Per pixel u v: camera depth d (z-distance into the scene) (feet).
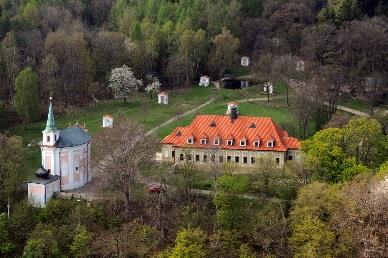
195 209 548.72
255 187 557.33
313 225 472.44
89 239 514.68
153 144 627.46
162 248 510.17
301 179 552.00
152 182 597.52
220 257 491.31
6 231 527.81
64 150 592.60
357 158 568.41
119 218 547.08
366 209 462.60
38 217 547.08
